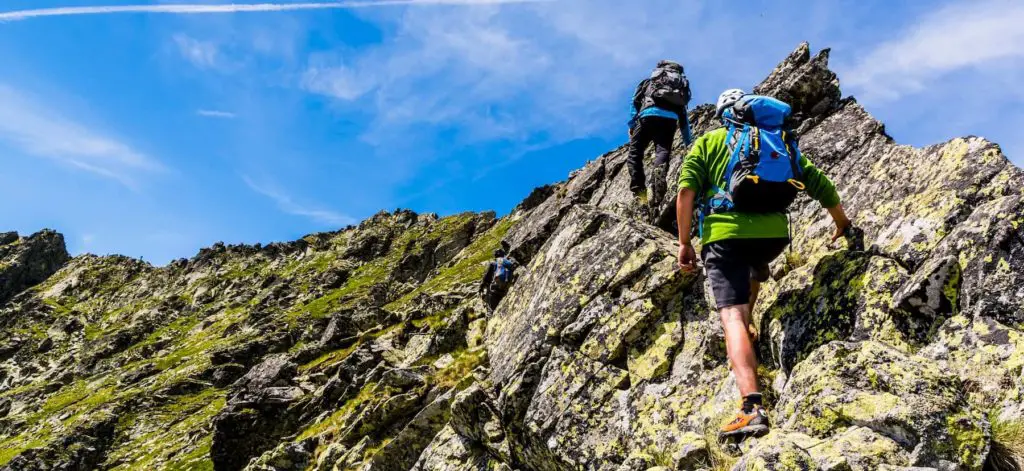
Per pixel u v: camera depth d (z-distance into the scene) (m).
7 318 174.50
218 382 86.81
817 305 7.32
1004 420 5.14
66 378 130.75
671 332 8.74
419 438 13.44
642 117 12.71
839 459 5.09
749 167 6.66
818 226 8.84
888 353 5.75
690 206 7.04
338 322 30.52
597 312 9.59
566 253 11.38
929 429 5.08
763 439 5.74
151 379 100.88
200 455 50.88
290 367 27.52
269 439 23.47
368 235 177.38
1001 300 5.88
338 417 19.83
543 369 9.72
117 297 188.38
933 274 6.32
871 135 9.92
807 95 12.23
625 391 8.62
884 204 8.03
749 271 6.84
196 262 193.25
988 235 6.25
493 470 10.30
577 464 8.36
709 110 16.92
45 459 68.56
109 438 72.81
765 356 7.75
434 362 17.23
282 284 161.00
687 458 6.78
